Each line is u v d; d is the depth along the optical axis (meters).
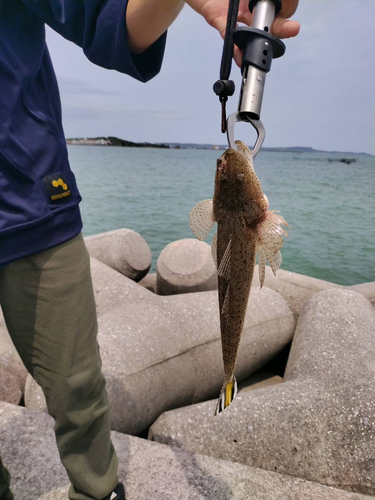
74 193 1.63
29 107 1.49
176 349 3.15
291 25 1.27
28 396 2.80
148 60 1.60
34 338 1.58
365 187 31.25
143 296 4.21
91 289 1.67
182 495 2.08
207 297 3.67
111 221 15.88
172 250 5.34
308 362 2.96
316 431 2.46
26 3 1.41
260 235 1.27
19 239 1.47
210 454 2.43
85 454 1.69
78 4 1.43
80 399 1.61
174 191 26.56
